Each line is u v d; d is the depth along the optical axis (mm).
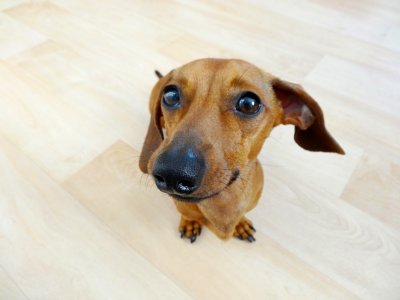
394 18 440
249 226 256
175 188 143
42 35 415
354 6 460
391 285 236
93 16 442
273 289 236
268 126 191
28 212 271
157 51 394
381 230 259
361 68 374
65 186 286
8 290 237
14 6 457
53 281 241
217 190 155
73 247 255
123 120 331
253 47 399
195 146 147
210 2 465
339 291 234
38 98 348
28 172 294
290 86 186
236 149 167
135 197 281
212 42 406
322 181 285
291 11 452
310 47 399
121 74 370
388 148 306
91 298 234
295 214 268
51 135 319
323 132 210
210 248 254
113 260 249
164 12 448
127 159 303
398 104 341
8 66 377
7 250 253
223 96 166
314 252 250
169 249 254
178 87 177
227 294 234
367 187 281
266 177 288
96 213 271
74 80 365
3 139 315
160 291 236
